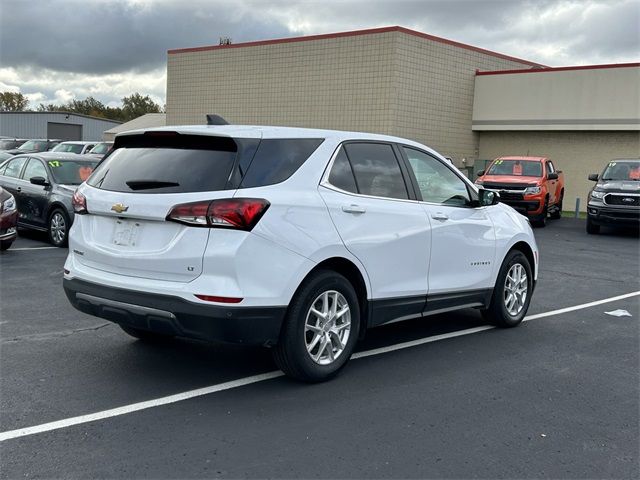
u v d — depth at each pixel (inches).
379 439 161.6
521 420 176.9
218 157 184.4
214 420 170.2
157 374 204.4
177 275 177.5
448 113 970.7
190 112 1136.8
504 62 1069.1
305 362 191.0
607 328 283.3
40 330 251.1
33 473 140.3
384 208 213.2
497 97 990.4
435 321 286.4
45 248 453.4
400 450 155.9
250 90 1048.8
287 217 182.9
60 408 175.8
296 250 183.6
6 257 410.3
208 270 173.3
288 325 186.9
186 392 189.6
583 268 458.0
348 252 199.0
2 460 145.8
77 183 476.1
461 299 249.3
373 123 904.3
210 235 173.9
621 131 912.3
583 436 167.6
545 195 734.5
